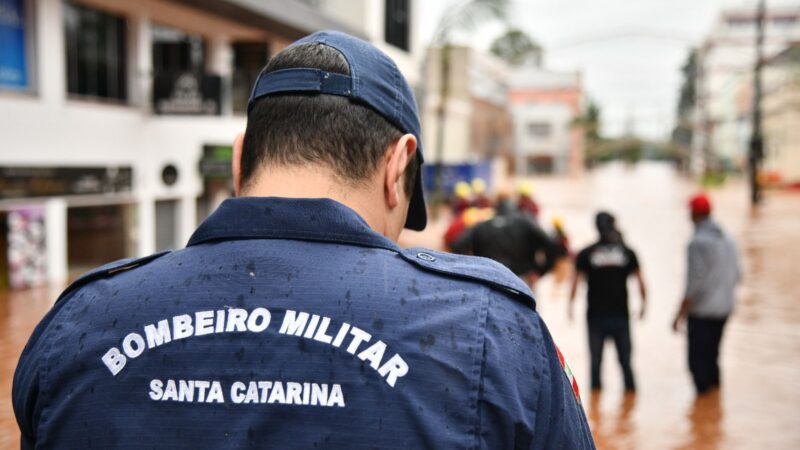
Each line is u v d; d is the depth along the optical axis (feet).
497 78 180.45
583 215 104.68
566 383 3.49
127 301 3.48
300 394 3.15
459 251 24.53
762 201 131.34
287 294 3.34
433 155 124.36
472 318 3.33
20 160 41.93
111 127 48.52
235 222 3.62
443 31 80.28
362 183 3.75
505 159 188.34
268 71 3.87
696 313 23.65
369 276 3.40
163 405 3.22
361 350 3.20
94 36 47.93
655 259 60.08
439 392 3.14
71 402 3.33
